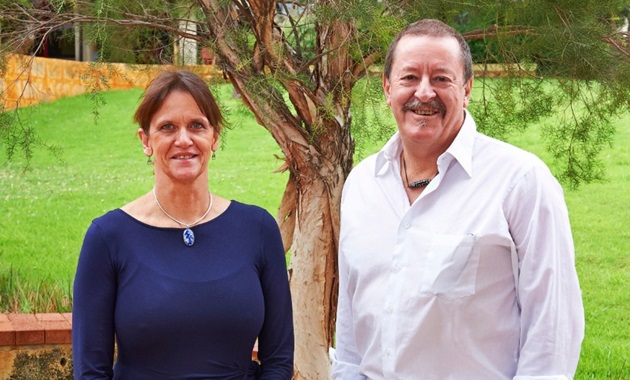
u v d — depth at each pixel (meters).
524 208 2.44
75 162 13.45
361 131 3.87
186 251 2.52
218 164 13.32
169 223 2.54
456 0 4.01
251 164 13.28
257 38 3.94
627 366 6.18
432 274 2.48
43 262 8.12
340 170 4.24
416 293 2.50
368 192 2.70
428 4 3.90
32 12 4.30
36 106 4.87
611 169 12.25
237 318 2.49
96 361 2.45
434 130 2.52
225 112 4.06
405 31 2.58
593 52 4.09
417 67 2.51
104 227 2.51
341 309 2.80
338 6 3.56
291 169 4.32
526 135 13.54
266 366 2.63
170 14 4.56
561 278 2.40
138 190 11.65
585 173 4.77
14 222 9.87
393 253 2.58
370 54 3.95
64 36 4.49
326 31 4.03
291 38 4.38
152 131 2.53
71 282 6.85
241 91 4.16
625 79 4.22
